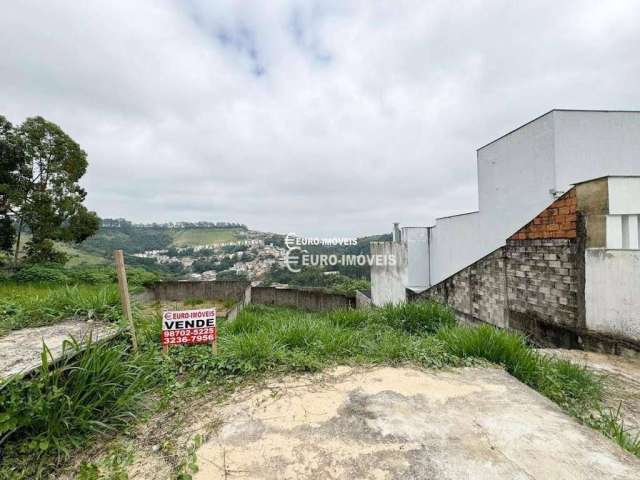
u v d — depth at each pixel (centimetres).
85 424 179
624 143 699
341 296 1159
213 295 1362
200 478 143
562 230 389
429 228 1377
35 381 177
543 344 419
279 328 370
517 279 469
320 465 150
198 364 276
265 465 151
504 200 860
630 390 262
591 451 158
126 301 297
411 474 143
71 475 155
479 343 308
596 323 348
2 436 167
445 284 676
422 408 203
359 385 240
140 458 163
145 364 248
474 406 206
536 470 144
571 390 253
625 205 332
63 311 338
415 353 304
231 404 215
